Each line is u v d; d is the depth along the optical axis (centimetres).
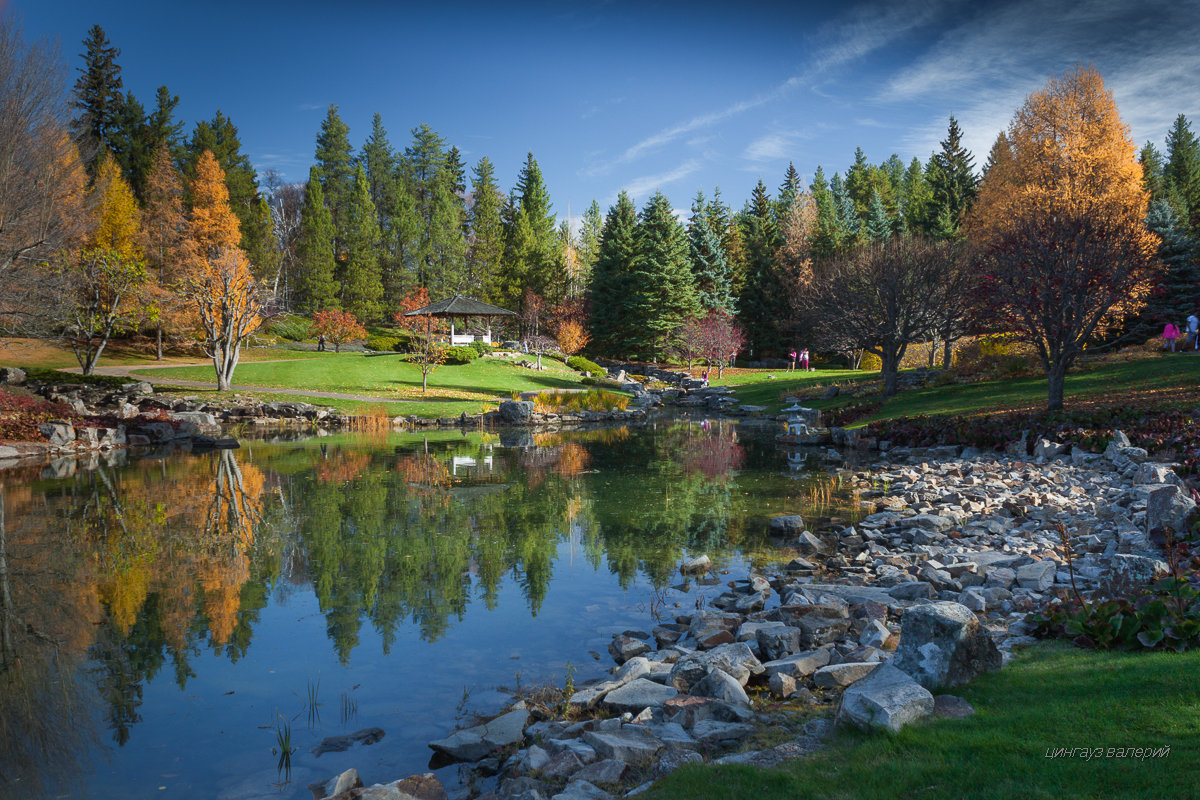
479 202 8194
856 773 373
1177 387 2127
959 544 1105
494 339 7294
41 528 1307
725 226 8075
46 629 819
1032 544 1033
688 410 4572
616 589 967
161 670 711
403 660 733
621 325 6844
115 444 2553
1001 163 4750
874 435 2464
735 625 786
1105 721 396
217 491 1686
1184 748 350
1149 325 4100
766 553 1139
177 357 5438
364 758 545
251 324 4050
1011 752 372
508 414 3559
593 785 429
